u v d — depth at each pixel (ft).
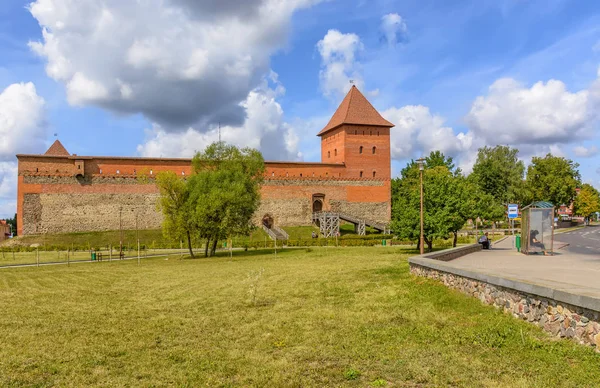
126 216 219.20
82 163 212.23
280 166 251.39
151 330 37.55
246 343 32.71
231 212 141.28
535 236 86.99
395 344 30.50
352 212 261.85
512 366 24.99
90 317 43.96
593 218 460.14
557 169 267.18
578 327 26.09
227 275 78.38
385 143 269.85
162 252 170.09
